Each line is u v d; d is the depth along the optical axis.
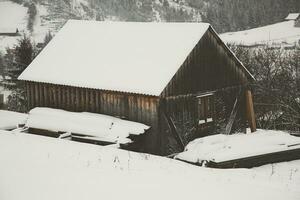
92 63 29.22
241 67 29.98
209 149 20.27
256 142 21.33
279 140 21.67
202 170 17.38
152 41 28.41
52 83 29.39
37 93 30.89
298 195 13.98
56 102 29.89
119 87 26.16
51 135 26.52
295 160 21.38
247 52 47.84
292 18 161.50
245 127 30.95
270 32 147.50
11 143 19.81
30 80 30.62
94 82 27.53
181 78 26.31
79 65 29.64
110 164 16.30
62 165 15.59
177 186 13.79
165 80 25.14
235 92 29.94
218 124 28.84
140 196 12.46
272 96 38.47
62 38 33.00
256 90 39.34
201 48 27.48
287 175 18.00
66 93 29.28
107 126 25.28
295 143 21.62
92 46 30.73
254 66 43.72
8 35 197.88
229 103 29.62
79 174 14.38
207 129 28.20
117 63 28.09
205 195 13.07
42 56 32.22
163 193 12.90
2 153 17.52
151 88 25.06
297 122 36.56
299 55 46.78
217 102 28.78
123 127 25.02
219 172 17.34
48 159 16.56
